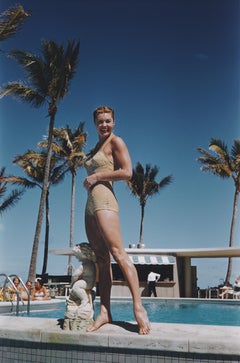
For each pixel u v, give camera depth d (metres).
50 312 12.32
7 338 4.88
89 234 5.20
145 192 39.72
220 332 4.57
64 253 23.62
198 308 16.39
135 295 4.70
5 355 4.90
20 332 4.81
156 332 4.57
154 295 21.88
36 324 5.20
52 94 23.16
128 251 22.31
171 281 22.53
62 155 33.31
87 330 4.69
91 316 4.88
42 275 28.20
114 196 5.07
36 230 22.16
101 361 4.42
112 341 4.39
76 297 4.92
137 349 4.31
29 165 32.66
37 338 4.70
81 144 33.66
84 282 4.93
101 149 5.21
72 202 33.81
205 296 23.17
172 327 4.93
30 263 21.77
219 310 15.50
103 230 4.88
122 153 5.11
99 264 5.25
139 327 4.54
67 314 4.83
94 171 5.18
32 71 22.53
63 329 4.79
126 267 4.80
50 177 33.25
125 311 15.09
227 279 29.67
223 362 4.04
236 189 32.09
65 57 22.94
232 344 4.02
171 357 4.19
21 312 11.69
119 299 20.30
